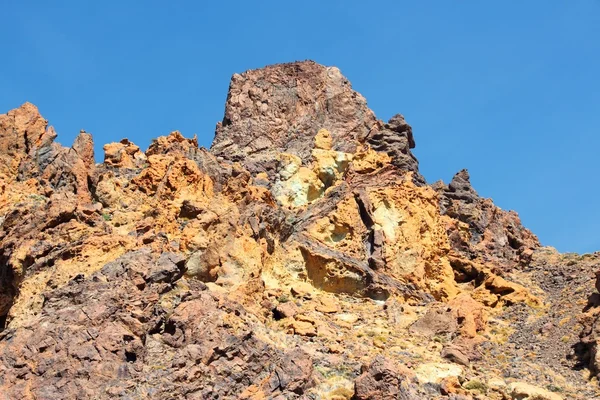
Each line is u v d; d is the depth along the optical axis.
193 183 88.81
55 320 70.31
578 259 106.75
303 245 90.50
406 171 102.75
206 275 81.62
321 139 103.44
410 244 92.94
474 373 76.31
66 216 81.81
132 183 88.44
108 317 70.69
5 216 84.19
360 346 76.88
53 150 92.38
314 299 85.81
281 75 109.69
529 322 89.94
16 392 65.81
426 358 77.19
